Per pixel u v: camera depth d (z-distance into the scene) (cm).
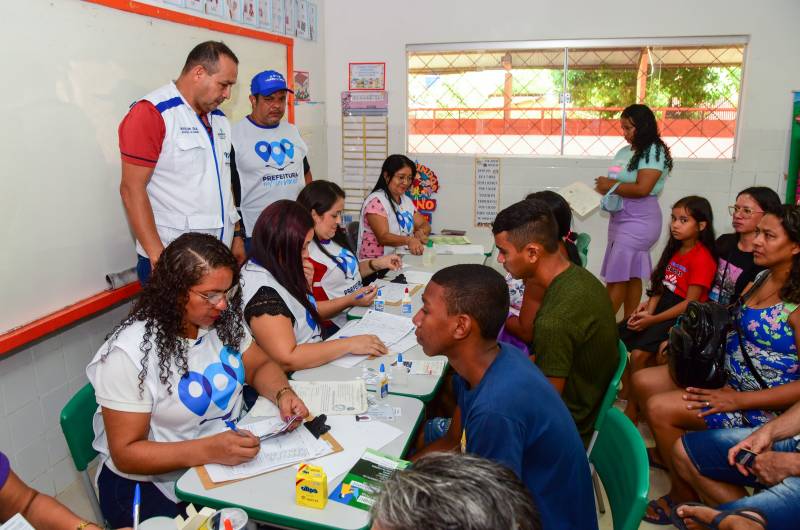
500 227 194
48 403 248
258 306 205
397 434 166
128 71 273
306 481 135
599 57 485
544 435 127
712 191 473
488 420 124
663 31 460
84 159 251
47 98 230
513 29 484
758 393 204
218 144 269
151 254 234
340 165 542
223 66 244
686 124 484
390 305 282
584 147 505
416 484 68
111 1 258
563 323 180
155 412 160
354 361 213
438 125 526
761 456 182
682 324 223
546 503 131
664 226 488
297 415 167
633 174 396
